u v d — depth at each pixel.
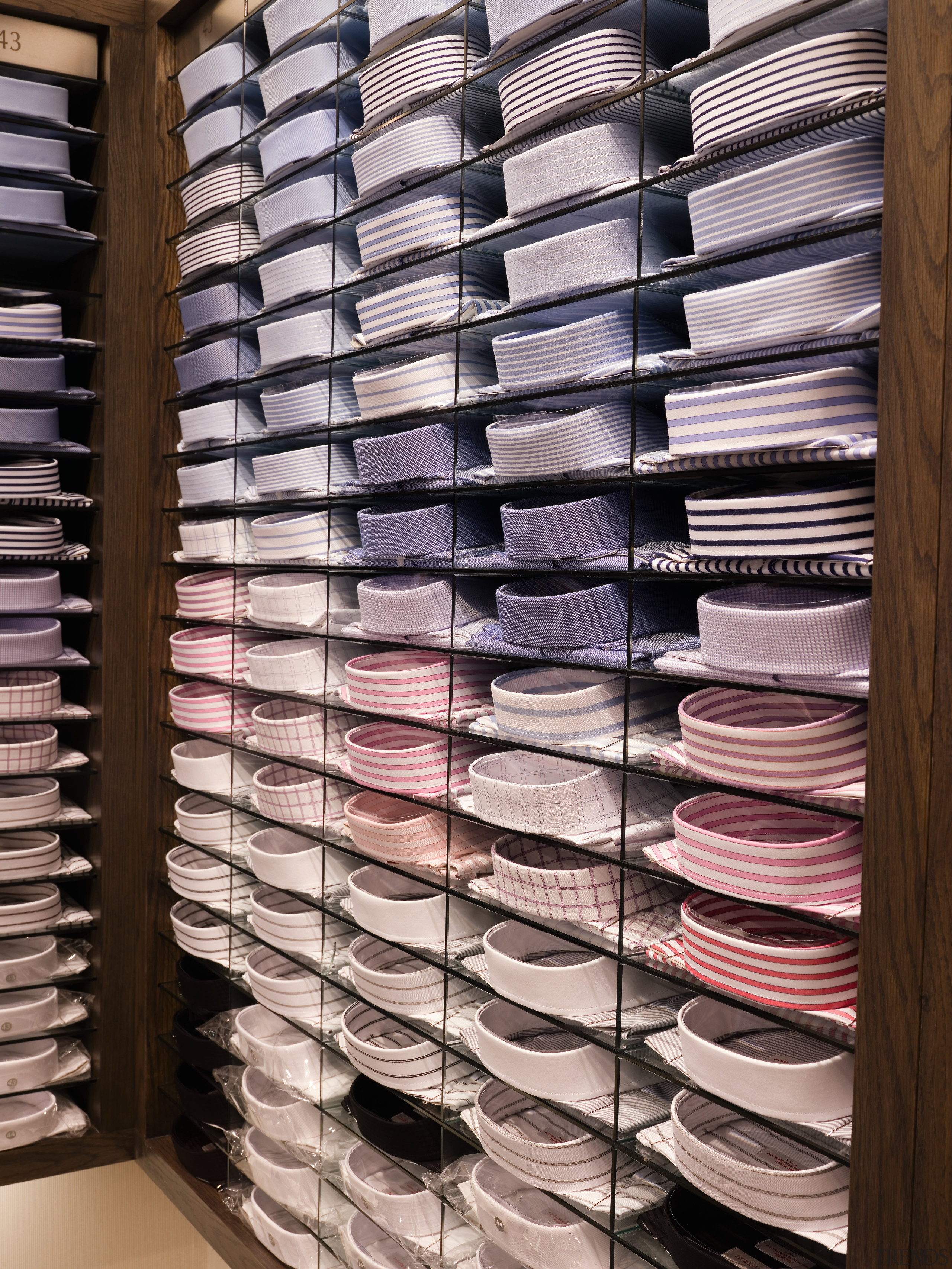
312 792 1.43
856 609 0.75
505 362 1.06
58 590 1.82
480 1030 1.08
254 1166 1.54
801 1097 0.79
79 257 1.90
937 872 0.65
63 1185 1.85
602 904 1.00
